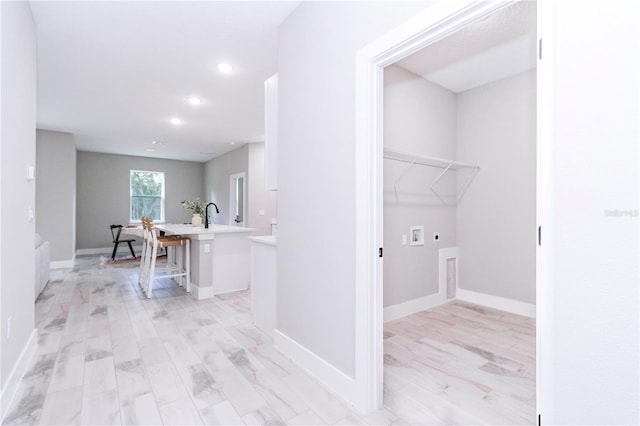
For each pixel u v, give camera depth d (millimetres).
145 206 8930
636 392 880
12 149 1901
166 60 3174
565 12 993
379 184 1735
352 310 1797
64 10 2363
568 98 991
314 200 2090
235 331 2873
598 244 940
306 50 2188
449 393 1907
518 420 1665
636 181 870
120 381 2016
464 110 3797
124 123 5410
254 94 4074
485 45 2711
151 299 3896
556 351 1034
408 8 1490
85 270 5727
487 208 3609
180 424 1622
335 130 1913
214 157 8906
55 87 3850
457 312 3412
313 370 2090
